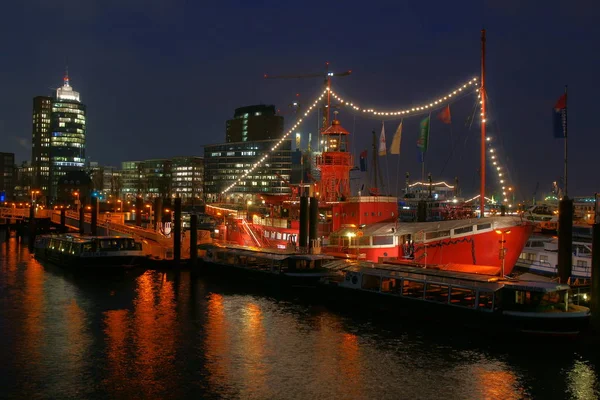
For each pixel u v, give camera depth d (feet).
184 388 104.99
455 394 101.14
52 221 401.90
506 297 129.18
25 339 136.67
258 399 99.81
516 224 182.39
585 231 274.16
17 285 211.41
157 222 319.06
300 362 118.21
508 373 109.70
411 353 122.01
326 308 164.76
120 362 119.44
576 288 138.41
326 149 257.14
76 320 155.43
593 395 100.12
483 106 192.03
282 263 194.49
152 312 164.04
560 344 124.67
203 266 233.14
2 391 103.50
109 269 238.27
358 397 100.32
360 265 172.35
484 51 190.60
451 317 137.28
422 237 191.52
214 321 152.56
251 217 298.76
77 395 101.91
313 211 213.05
